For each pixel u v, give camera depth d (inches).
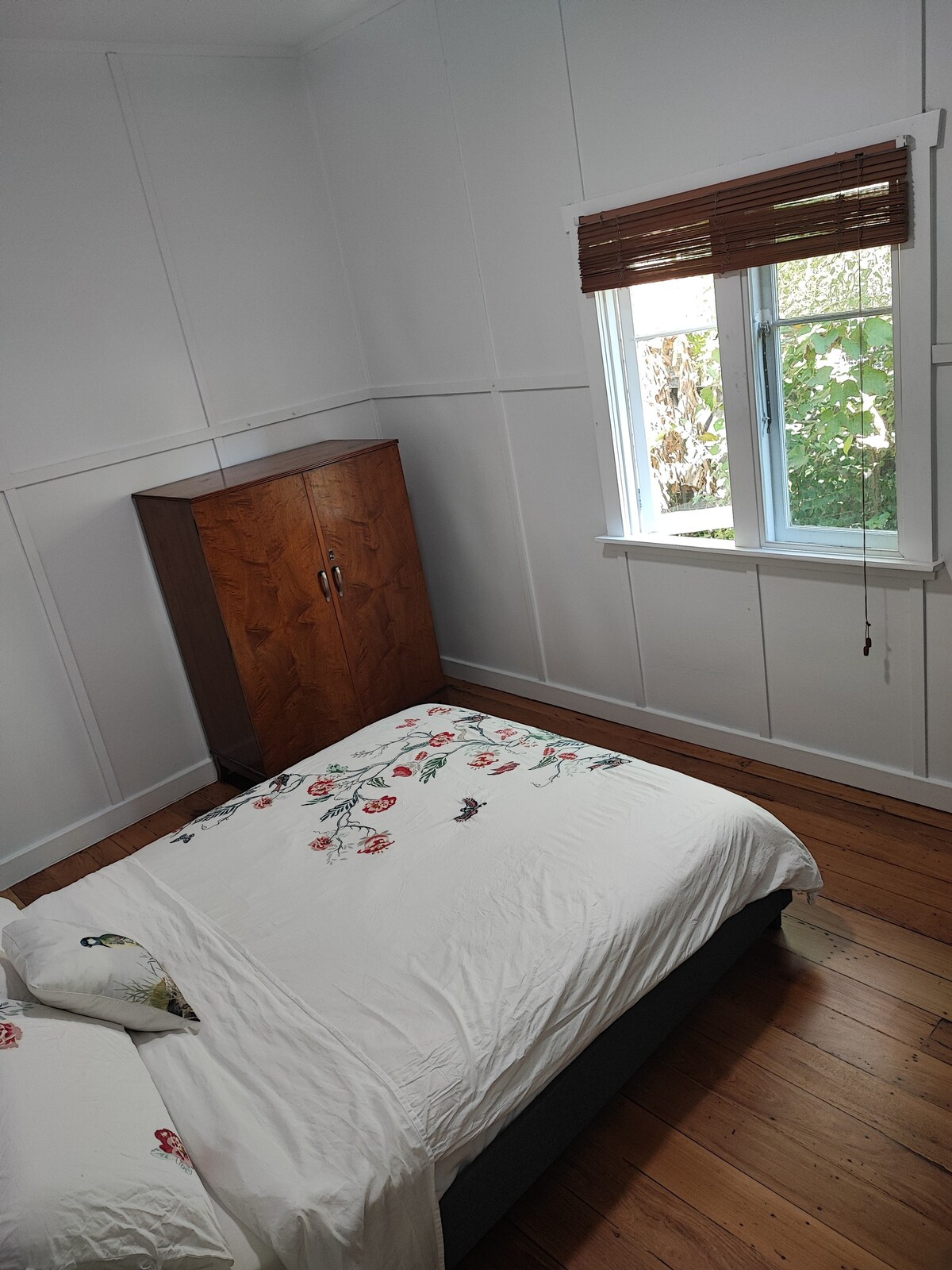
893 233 94.2
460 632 174.6
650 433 130.2
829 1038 86.3
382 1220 58.8
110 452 138.2
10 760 134.0
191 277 144.1
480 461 153.9
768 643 124.7
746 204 104.4
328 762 111.0
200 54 139.6
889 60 90.1
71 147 129.5
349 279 162.4
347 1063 66.0
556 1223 74.2
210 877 91.4
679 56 105.0
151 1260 52.5
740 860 86.4
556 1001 70.7
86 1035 65.6
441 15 126.9
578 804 92.2
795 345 109.4
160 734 150.0
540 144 122.9
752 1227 71.2
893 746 116.5
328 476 143.1
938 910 99.3
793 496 116.6
